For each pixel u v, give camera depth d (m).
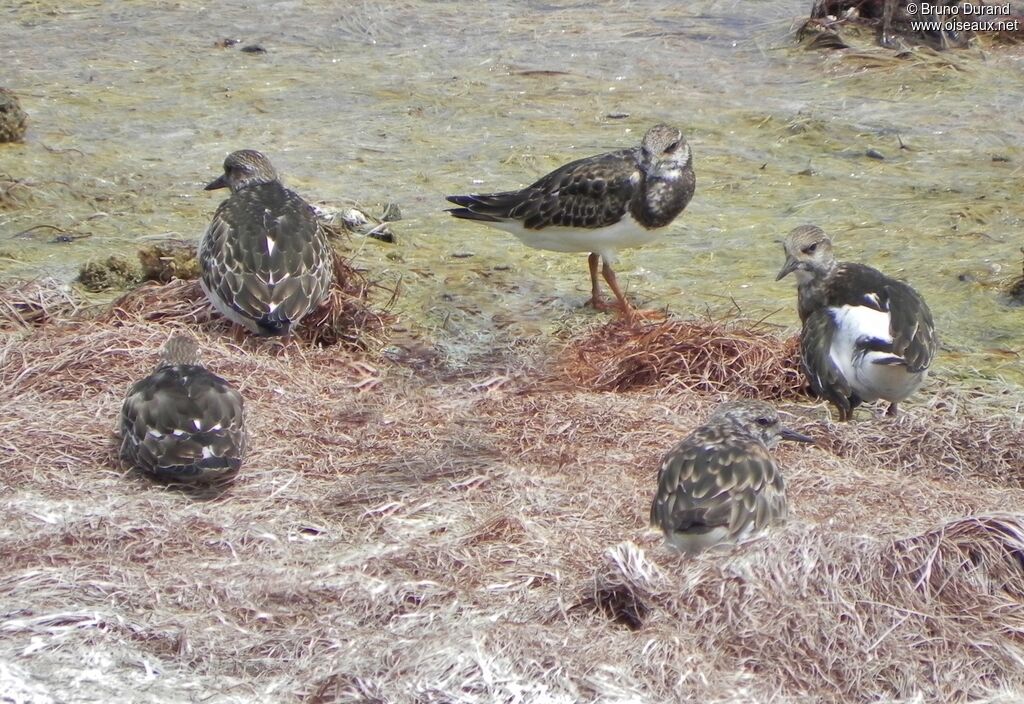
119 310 14.42
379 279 16.08
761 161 20.22
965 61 24.17
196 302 14.72
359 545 10.21
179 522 10.34
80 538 10.02
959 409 13.14
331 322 14.51
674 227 17.84
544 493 11.12
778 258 16.92
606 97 22.88
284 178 19.11
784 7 27.36
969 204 18.47
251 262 13.73
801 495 11.09
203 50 25.11
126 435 11.23
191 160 19.80
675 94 22.97
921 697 8.61
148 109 21.94
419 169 19.70
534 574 9.73
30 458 11.32
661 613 9.05
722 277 16.42
